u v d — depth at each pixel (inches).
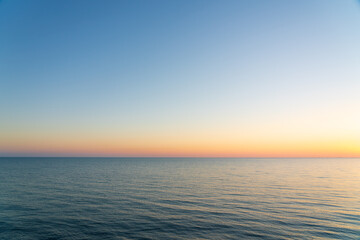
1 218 879.7
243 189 1582.2
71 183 1882.4
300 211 988.6
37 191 1460.4
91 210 1003.3
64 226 797.9
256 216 915.4
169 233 738.8
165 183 1918.1
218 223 833.5
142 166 4958.2
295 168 4217.5
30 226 794.8
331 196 1320.1
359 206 1079.0
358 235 714.8
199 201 1189.7
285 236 709.9
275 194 1382.9
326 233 732.0
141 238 699.4
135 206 1080.2
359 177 2447.1
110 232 745.0
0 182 1903.3
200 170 3639.3
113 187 1672.0
